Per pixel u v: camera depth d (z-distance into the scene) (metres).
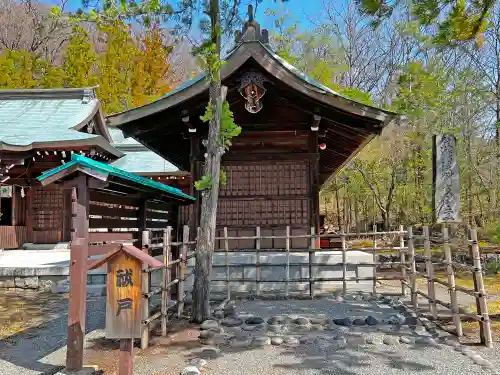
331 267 8.82
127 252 3.91
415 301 6.99
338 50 23.03
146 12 5.57
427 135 16.86
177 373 4.19
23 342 5.48
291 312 6.71
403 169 20.20
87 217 4.29
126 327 3.87
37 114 17.62
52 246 17.14
